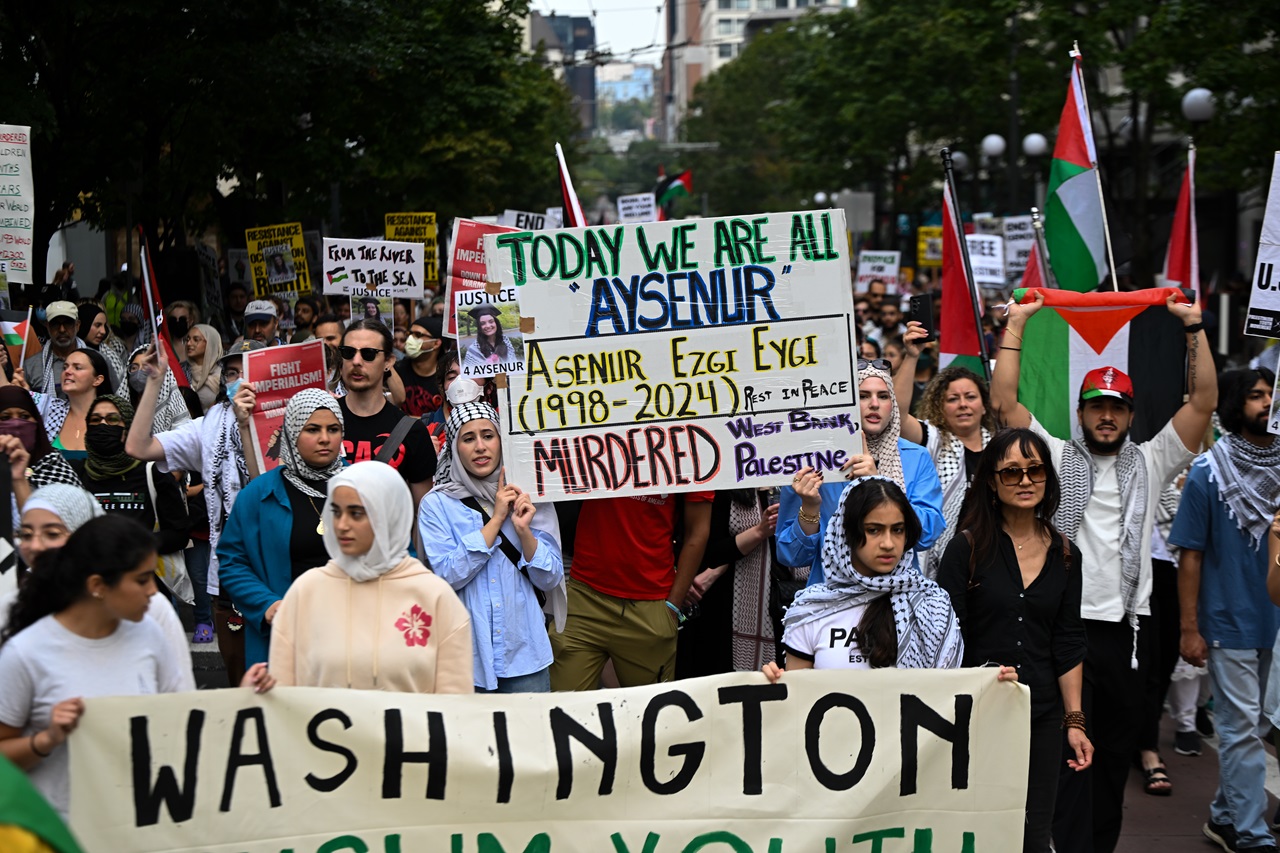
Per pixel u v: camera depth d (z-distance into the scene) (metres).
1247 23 20.05
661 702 4.65
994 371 6.60
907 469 6.04
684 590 6.43
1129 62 22.23
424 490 6.58
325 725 4.40
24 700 4.05
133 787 4.17
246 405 6.52
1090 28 23.03
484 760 4.52
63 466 6.27
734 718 4.70
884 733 4.75
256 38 15.43
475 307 5.62
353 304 13.51
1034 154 25.66
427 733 4.48
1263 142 20.58
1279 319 6.38
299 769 4.38
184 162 18.03
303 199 23.05
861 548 4.91
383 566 4.62
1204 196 36.66
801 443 5.67
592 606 6.25
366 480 4.55
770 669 4.71
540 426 5.64
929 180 40.41
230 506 6.83
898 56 33.84
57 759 4.08
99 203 17.73
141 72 14.87
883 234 52.69
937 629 4.96
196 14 14.60
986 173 39.09
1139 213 24.70
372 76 18.69
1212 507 6.41
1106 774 6.10
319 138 19.64
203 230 23.94
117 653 4.16
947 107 33.16
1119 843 6.46
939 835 4.79
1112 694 6.05
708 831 4.66
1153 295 6.55
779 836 4.70
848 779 4.72
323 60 15.89
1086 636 6.03
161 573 7.37
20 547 4.56
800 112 40.78
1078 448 6.20
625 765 4.62
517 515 5.43
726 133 75.69
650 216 26.23
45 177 14.73
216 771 4.27
